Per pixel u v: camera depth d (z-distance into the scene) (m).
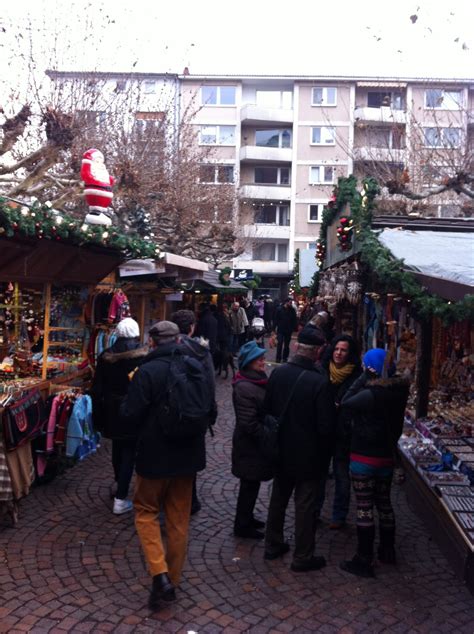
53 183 9.59
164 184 14.80
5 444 4.38
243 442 4.30
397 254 5.78
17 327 6.40
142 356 4.79
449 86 17.25
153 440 3.35
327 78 35.66
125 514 4.76
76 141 10.62
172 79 20.92
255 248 36.84
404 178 9.92
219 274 16.41
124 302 7.53
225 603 3.47
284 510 4.06
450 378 6.12
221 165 26.23
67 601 3.43
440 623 3.31
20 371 6.07
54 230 4.97
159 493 3.45
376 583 3.76
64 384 6.35
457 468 4.89
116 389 4.75
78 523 4.56
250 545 4.30
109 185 6.06
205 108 36.53
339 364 4.91
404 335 6.53
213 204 20.67
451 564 4.00
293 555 4.01
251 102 37.31
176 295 11.67
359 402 3.84
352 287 7.93
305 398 3.79
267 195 36.38
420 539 4.46
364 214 7.44
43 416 4.95
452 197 19.44
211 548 4.23
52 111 8.42
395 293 5.94
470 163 12.32
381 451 3.89
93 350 7.31
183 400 3.31
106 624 3.21
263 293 38.25
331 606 3.47
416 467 5.10
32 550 4.07
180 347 3.59
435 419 5.95
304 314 20.66
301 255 18.94
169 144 16.70
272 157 36.53
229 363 12.82
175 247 16.94
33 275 5.77
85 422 5.27
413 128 14.52
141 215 12.02
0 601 3.40
